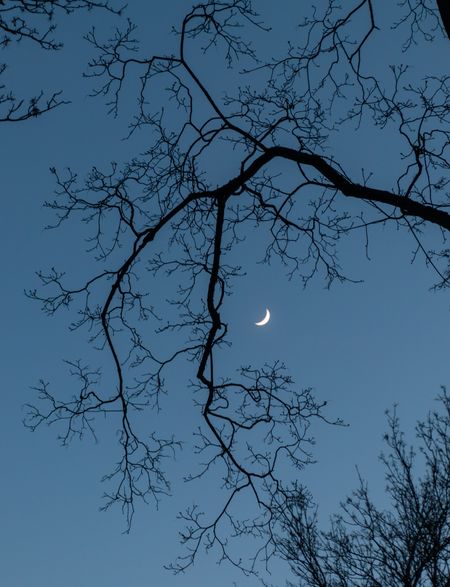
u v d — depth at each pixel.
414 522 12.84
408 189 8.43
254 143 8.74
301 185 9.03
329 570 12.80
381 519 13.05
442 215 7.71
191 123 9.23
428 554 12.42
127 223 9.24
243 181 8.84
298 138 9.08
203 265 9.79
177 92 9.23
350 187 8.09
